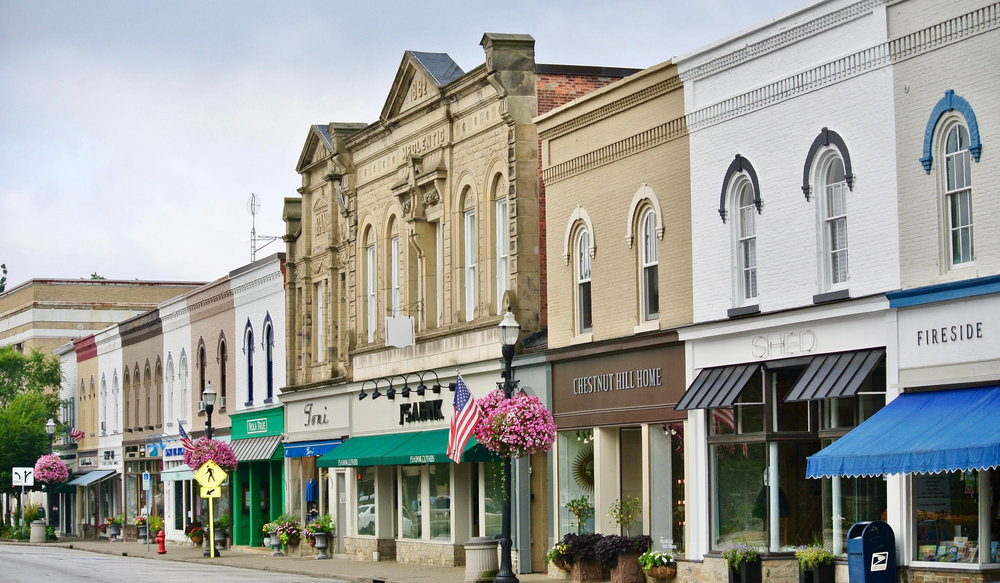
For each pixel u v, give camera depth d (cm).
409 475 3872
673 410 2673
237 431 5303
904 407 2073
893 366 2138
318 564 3903
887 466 1947
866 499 2233
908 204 2123
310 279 4703
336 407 4394
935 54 2077
